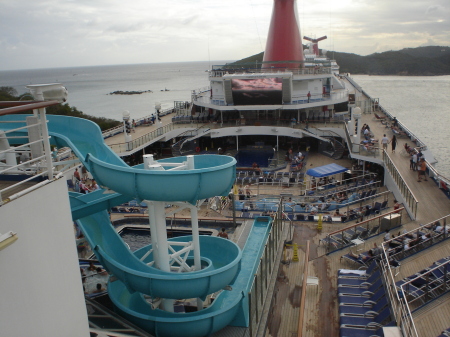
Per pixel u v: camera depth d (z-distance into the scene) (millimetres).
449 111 88500
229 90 36188
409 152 26969
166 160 13602
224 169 10648
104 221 13711
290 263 16625
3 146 10102
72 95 192625
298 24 42750
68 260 7203
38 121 8555
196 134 36469
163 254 11664
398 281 12766
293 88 38031
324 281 15062
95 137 13133
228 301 12852
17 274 6035
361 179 26844
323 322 12664
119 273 11492
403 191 20641
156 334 11039
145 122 40656
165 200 10492
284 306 13688
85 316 7730
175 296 10992
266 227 18984
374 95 132000
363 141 29266
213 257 14953
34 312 6410
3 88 81250
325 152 34625
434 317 11227
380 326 11141
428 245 15211
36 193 6352
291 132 35031
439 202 19766
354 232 17875
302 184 26375
